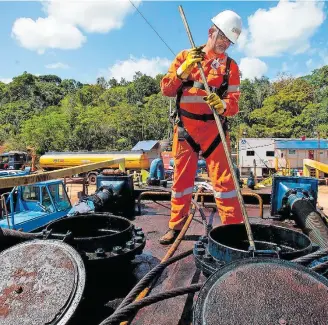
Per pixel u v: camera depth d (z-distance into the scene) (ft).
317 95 233.96
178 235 9.16
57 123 192.13
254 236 8.02
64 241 6.23
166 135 191.11
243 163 124.47
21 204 30.07
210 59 9.46
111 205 13.29
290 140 123.44
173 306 6.28
